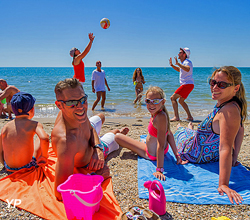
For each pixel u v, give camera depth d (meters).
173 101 7.11
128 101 11.80
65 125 2.47
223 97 2.83
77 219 2.12
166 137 3.45
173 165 3.46
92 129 3.02
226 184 2.58
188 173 3.19
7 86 7.75
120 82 25.02
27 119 2.99
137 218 2.09
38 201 2.41
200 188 2.79
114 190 2.77
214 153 3.47
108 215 2.23
